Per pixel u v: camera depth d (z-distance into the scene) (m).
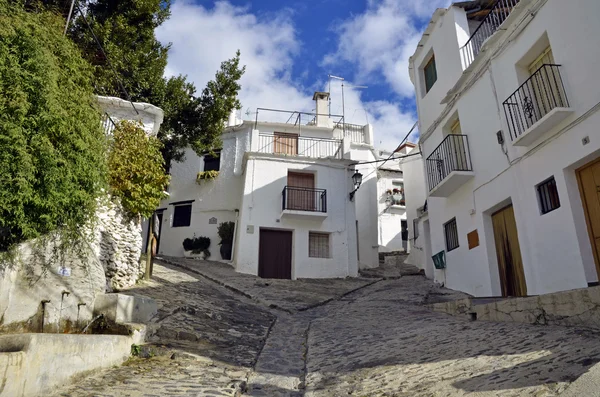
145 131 10.44
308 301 11.95
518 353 4.32
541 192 8.38
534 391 3.14
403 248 24.84
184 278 13.02
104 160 6.53
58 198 5.31
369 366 5.21
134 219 10.41
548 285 7.95
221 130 16.12
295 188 18.11
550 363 3.70
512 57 9.23
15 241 5.30
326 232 18.23
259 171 18.41
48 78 5.28
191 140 15.65
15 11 5.54
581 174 7.54
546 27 8.22
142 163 10.02
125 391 4.23
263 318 9.41
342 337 7.38
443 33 12.52
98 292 6.40
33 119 4.99
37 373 3.82
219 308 9.48
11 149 4.74
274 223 17.81
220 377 5.05
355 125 24.34
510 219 9.59
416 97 14.45
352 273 18.03
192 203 20.62
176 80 15.05
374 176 22.45
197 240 19.33
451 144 11.44
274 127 21.38
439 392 3.72
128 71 13.34
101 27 12.46
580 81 7.39
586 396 2.71
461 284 11.31
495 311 6.70
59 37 6.01
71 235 5.90
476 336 5.66
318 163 19.03
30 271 5.46
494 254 10.04
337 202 18.72
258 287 13.48
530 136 8.28
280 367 5.77
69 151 5.54
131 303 6.62
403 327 7.58
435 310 9.12
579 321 4.99
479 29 11.76
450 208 11.92
